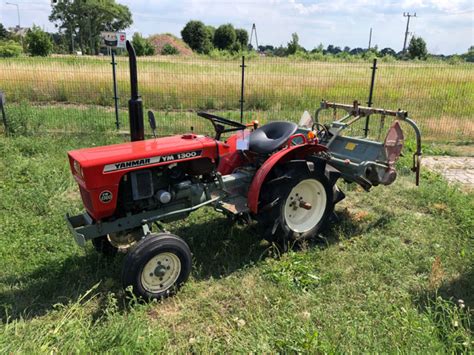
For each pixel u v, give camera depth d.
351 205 5.48
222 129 4.29
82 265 3.95
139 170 3.60
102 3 77.44
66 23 78.06
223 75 15.38
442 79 15.30
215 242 4.38
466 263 3.94
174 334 3.07
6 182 5.79
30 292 3.53
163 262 3.47
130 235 4.14
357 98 13.36
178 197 3.86
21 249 4.09
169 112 12.19
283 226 4.18
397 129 4.72
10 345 2.70
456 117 11.41
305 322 3.09
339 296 3.51
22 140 7.52
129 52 3.86
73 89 14.38
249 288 3.62
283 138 4.23
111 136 8.49
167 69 16.53
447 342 2.85
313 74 15.47
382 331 2.94
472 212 4.93
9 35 80.12
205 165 3.92
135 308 3.29
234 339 2.96
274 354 2.75
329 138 5.13
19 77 15.02
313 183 4.39
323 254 4.17
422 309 3.33
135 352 2.72
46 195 5.34
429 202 5.45
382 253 4.19
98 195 3.38
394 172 4.85
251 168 4.36
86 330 2.88
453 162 7.65
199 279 3.78
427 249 4.29
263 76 15.36
